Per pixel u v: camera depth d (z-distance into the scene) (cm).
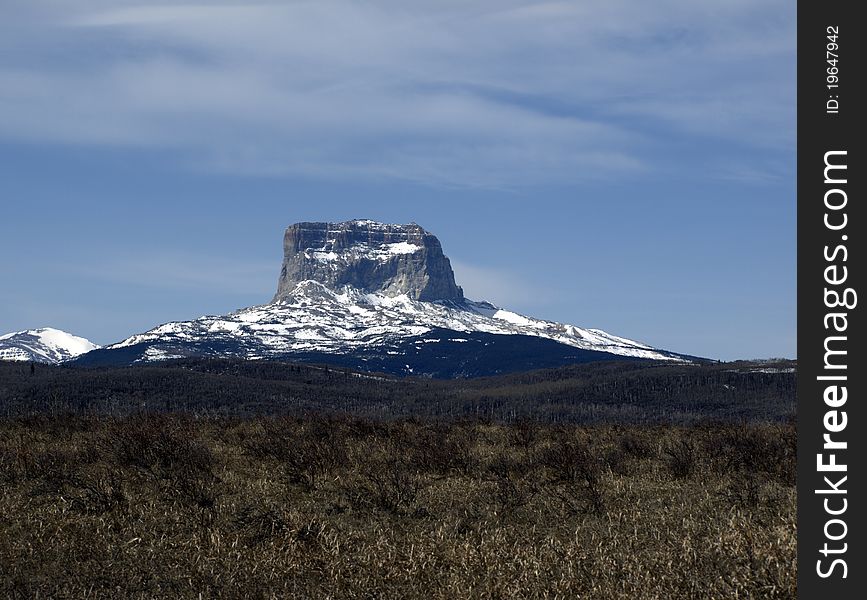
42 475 2716
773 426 4800
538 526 2203
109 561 1808
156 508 2295
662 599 1553
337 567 1748
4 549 1884
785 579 1583
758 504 2350
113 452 3075
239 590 1669
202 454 3038
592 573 1684
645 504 2456
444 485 2753
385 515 2356
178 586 1691
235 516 2177
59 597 1628
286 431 4016
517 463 3069
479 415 5506
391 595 1636
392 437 4047
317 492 2641
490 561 1761
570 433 4381
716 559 1698
